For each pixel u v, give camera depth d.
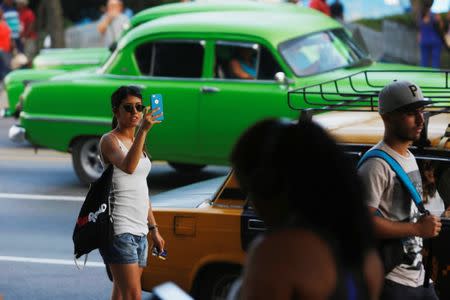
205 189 18.61
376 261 7.80
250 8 36.38
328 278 7.39
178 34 30.98
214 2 37.19
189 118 30.59
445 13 58.06
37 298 20.91
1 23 59.31
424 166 15.07
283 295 7.35
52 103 32.69
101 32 53.09
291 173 7.66
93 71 33.25
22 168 37.06
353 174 7.73
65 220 28.34
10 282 22.16
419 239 13.19
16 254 24.64
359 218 7.59
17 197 31.59
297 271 7.35
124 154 16.03
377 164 13.01
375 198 12.91
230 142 30.27
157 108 15.87
